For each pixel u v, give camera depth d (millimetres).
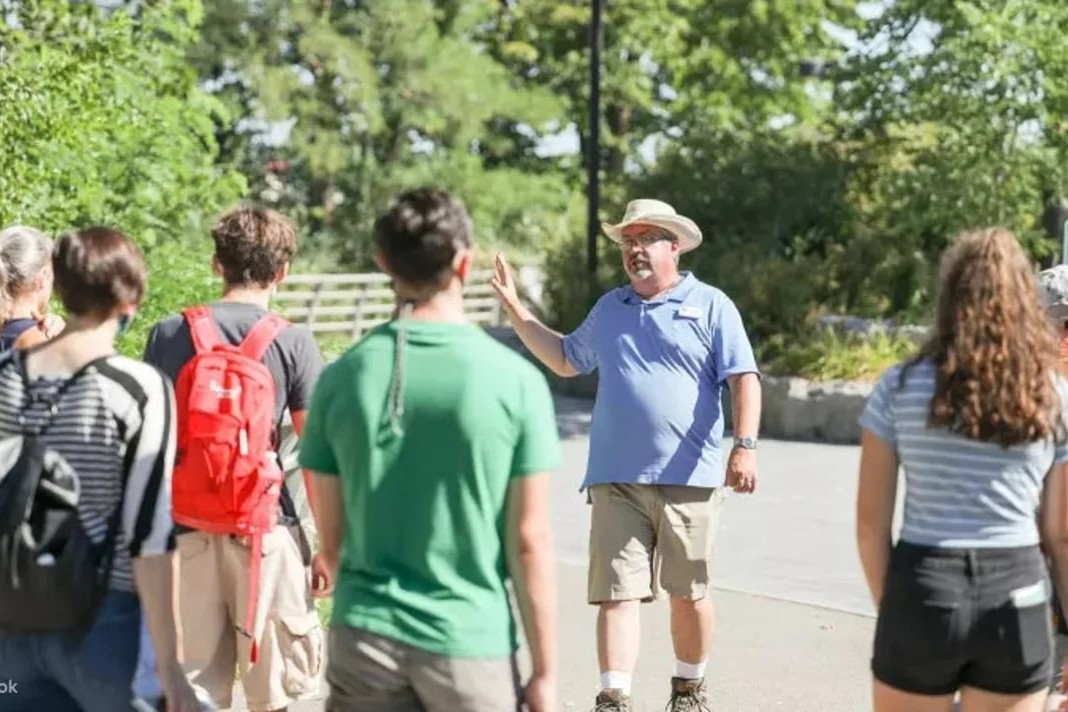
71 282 4172
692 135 25812
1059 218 22156
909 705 4375
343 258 39094
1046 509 4398
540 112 39750
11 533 3986
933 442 4297
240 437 5027
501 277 7098
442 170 39344
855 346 19781
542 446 3918
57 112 10977
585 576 10391
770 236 24125
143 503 4094
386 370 3922
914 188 22203
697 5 38281
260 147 39125
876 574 4430
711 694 7699
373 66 38500
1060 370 4336
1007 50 20969
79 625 4078
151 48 15961
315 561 5426
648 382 6770
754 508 13242
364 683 3900
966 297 4293
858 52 22547
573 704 7414
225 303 5328
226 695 5332
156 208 17094
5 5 11844
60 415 4086
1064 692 5730
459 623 3875
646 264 6828
